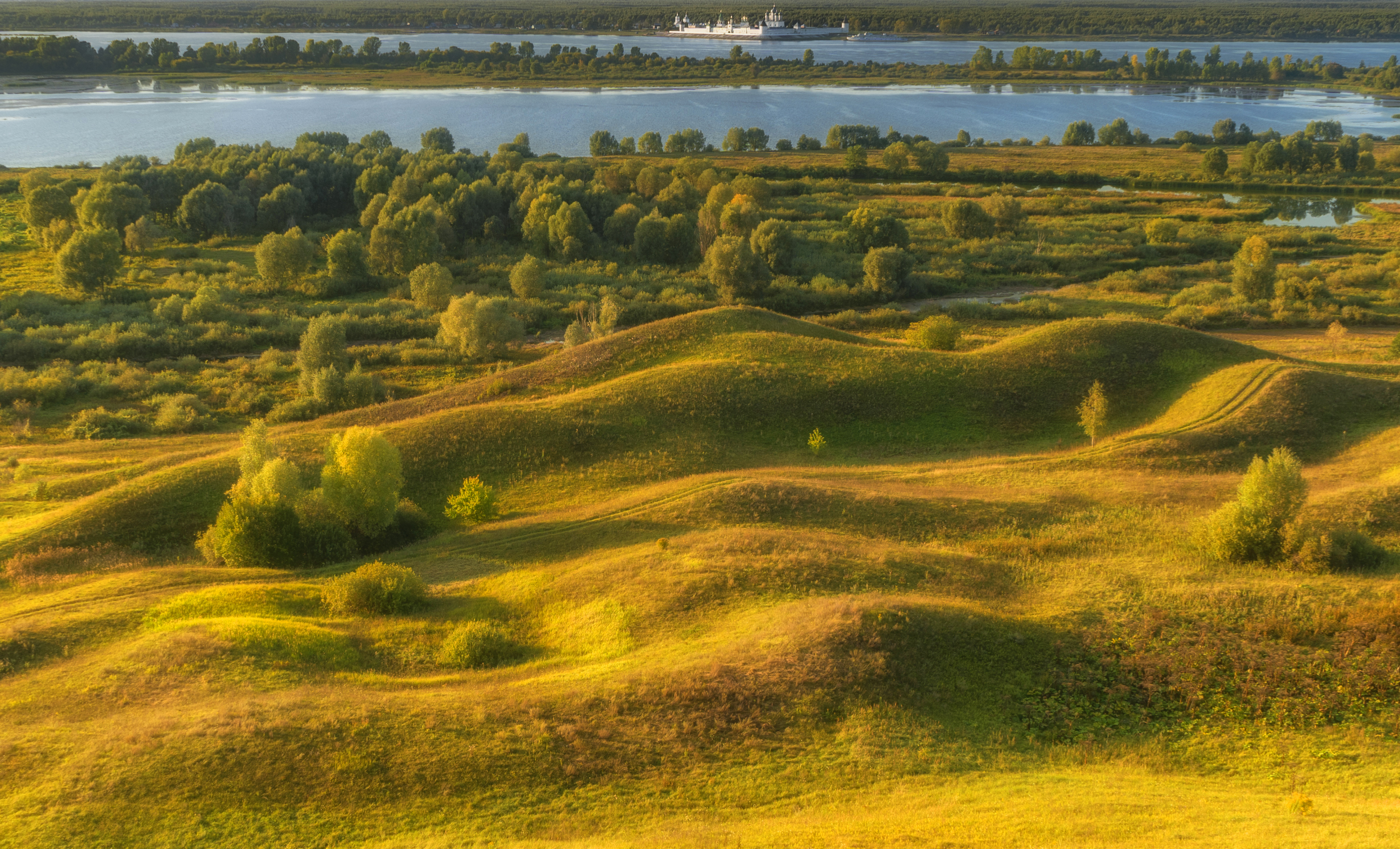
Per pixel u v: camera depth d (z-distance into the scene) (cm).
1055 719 2694
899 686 2772
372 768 2455
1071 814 2095
